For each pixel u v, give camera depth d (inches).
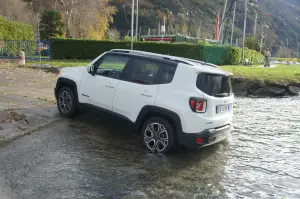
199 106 234.1
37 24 2341.3
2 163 207.6
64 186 184.1
